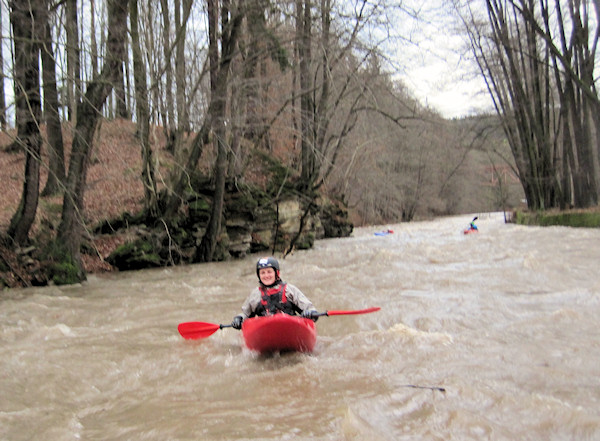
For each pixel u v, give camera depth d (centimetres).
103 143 2270
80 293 1027
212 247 1567
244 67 1534
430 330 616
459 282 941
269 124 1744
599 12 2152
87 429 364
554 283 876
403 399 382
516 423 335
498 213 5734
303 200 2038
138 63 1419
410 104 2589
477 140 3644
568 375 424
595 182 2566
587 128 2514
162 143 2261
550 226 2358
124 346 590
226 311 792
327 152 2108
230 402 400
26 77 1112
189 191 1658
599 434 311
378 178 3953
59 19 1190
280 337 511
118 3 1142
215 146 1717
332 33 1598
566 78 2431
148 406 403
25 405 417
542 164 2731
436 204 5244
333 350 542
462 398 377
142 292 1015
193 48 1603
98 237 1466
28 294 1023
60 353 562
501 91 2788
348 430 327
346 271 1174
